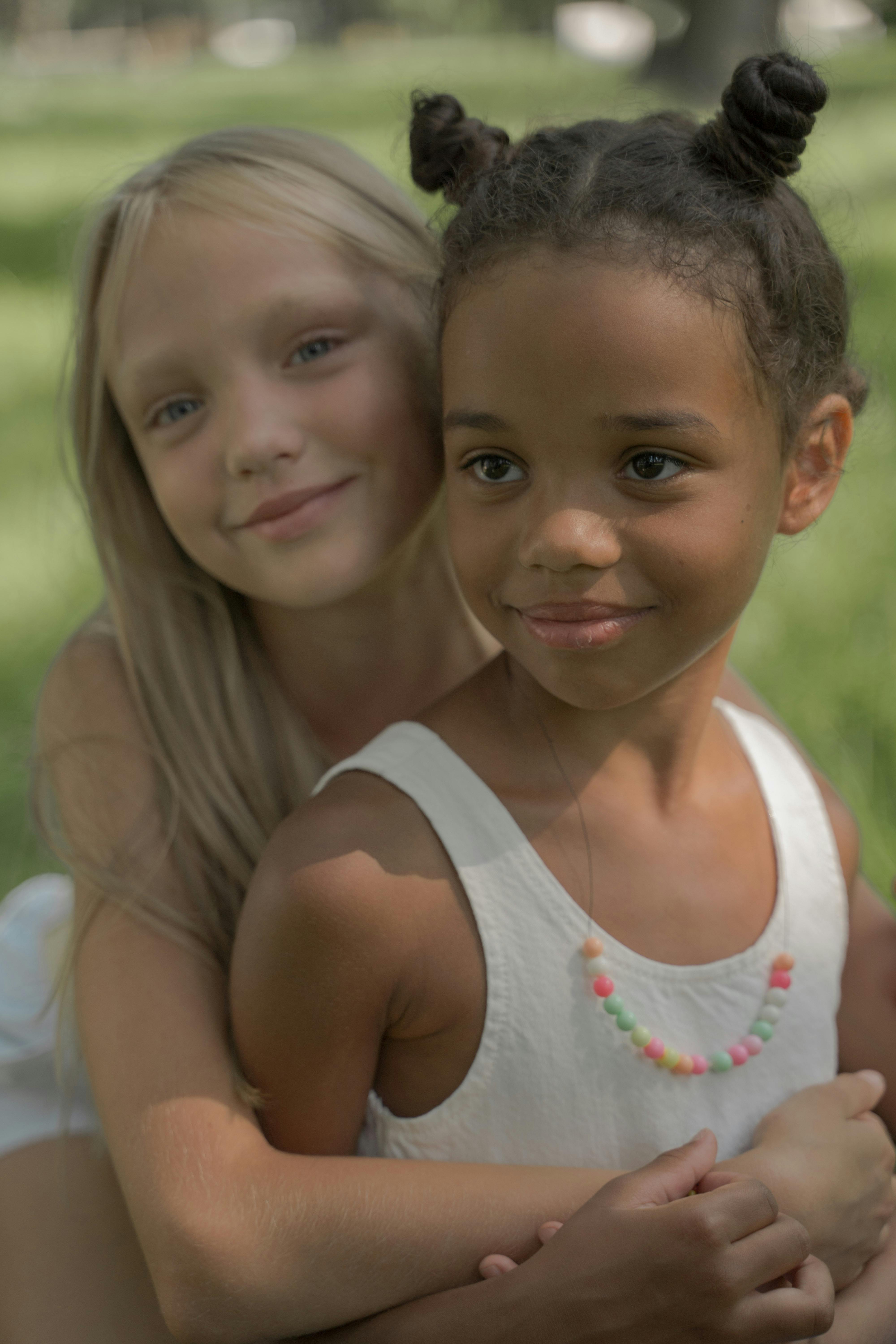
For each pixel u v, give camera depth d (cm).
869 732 242
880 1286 131
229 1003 137
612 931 124
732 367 108
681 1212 109
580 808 126
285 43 3741
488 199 115
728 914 130
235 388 137
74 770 152
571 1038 122
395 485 143
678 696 127
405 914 118
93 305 151
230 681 158
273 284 137
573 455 107
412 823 122
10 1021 175
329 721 164
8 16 3591
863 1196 127
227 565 143
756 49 152
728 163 116
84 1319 144
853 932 153
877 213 553
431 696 165
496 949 121
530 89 977
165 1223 118
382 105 1170
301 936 117
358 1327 118
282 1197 118
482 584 115
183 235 138
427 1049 124
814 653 268
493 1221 117
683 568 108
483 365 109
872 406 168
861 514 310
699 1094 126
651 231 107
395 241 148
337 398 138
